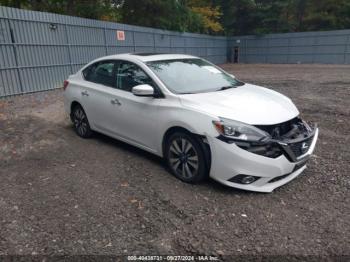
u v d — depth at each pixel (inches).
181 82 177.3
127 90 191.2
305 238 115.6
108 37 643.5
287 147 140.3
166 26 957.8
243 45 1336.1
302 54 1205.7
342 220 126.3
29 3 832.3
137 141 187.6
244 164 137.0
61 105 370.0
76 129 244.4
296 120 159.5
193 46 1082.7
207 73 197.0
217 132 140.5
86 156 200.5
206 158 147.7
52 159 196.5
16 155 204.5
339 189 151.6
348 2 1283.2
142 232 120.4
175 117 156.0
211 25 1280.8
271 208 135.5
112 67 207.5
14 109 347.3
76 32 550.3
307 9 1371.8
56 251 110.2
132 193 150.3
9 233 120.9
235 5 1413.6
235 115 142.0
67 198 147.1
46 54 487.8
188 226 123.6
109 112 202.1
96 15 853.2
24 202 144.2
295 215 130.3
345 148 207.5
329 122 272.8
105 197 147.2
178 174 163.2
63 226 124.9
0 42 412.5
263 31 1298.0
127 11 989.8
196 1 1318.9
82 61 570.9
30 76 461.7
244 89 182.9
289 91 459.2
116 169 178.7
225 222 125.9
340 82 557.6
